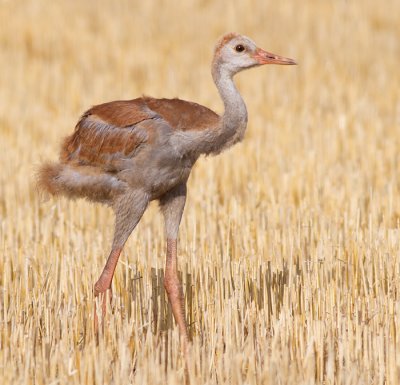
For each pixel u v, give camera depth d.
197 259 13.43
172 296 12.48
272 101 25.28
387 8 35.78
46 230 15.25
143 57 30.39
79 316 12.06
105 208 16.56
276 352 10.60
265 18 35.19
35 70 28.09
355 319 11.55
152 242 15.03
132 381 10.62
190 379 10.48
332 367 10.69
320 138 20.97
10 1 35.50
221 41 12.84
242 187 18.45
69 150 12.87
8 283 12.88
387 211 16.25
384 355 11.14
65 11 35.25
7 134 21.52
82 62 29.70
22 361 11.03
